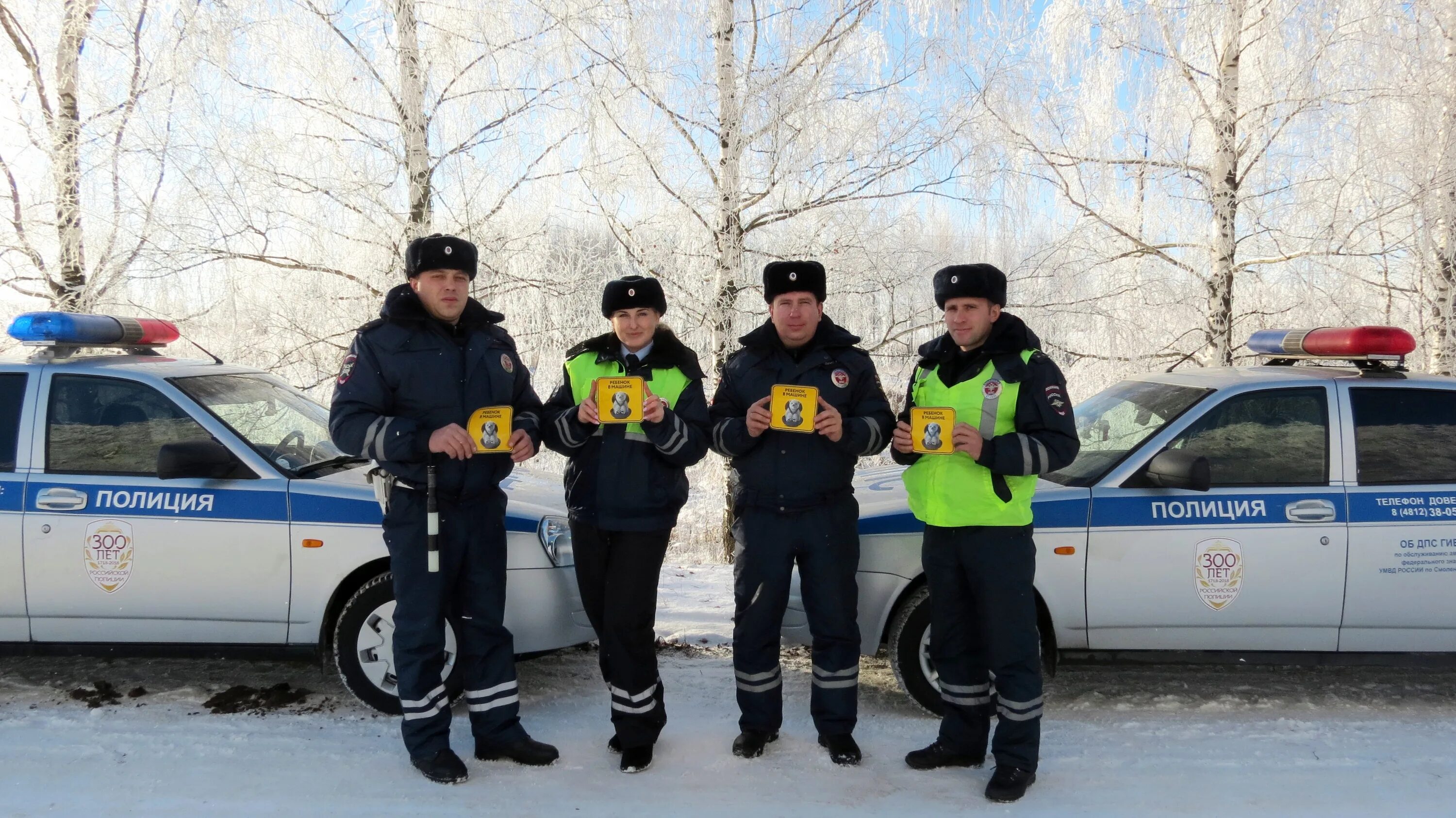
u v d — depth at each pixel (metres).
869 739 3.75
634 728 3.40
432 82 7.10
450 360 3.34
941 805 3.16
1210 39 6.99
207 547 3.85
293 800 3.14
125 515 3.86
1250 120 7.14
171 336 4.75
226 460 3.86
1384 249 7.34
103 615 3.88
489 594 3.45
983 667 3.43
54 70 6.86
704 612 5.58
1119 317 7.53
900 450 3.35
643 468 3.37
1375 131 6.86
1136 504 3.88
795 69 6.83
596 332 7.79
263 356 7.41
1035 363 3.29
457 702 4.08
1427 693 4.36
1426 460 3.97
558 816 3.05
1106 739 3.78
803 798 3.20
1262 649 3.92
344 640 3.81
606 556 3.46
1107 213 7.59
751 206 7.12
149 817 3.01
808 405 3.20
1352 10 6.86
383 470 3.38
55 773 3.34
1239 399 4.06
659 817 3.04
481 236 7.36
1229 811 3.13
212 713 3.95
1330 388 4.07
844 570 3.46
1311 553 3.86
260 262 7.07
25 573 3.87
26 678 4.36
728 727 3.86
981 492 3.24
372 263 7.27
